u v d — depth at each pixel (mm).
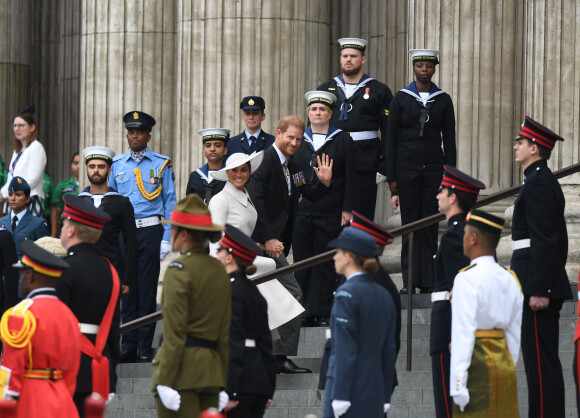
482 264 23156
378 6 50406
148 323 32656
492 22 40156
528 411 26469
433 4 40469
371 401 22594
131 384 33656
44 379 22734
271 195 32500
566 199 36219
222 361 23578
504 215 38094
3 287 34219
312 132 34844
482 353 22938
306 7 44500
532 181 26266
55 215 51188
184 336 22953
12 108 57062
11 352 22516
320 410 29812
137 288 36688
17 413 22547
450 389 23094
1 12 57000
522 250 26484
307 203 34594
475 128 40000
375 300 22797
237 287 25234
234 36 43812
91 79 47031
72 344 23203
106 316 25094
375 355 22719
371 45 50594
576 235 35250
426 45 40562
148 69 46844
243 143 38125
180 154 44438
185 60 44469
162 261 42031
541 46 37688
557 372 26141
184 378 23047
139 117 37750
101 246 34438
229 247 25484
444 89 40312
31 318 22578
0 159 52281
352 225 24312
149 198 37344
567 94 37188
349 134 35719
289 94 43906
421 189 35562
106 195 34969
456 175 24859
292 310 31109
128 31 46906
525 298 26219
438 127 35594
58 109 59750
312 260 31297
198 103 44062
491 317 22938
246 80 43688
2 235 33719
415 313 34062
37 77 60062
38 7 60312
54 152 59844
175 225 23516
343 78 37688
